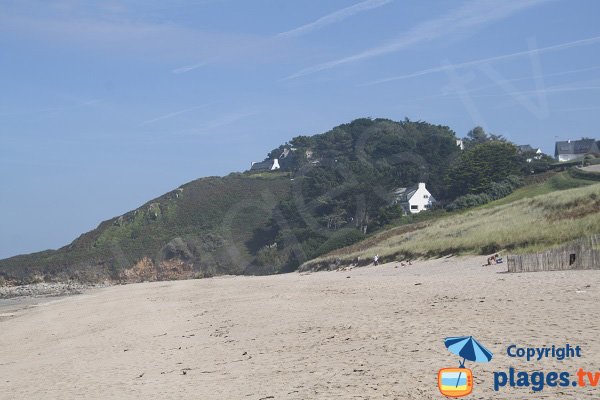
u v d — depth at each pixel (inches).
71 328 1207.6
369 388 462.6
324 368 547.2
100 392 572.4
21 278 4468.5
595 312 619.8
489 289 898.1
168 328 975.6
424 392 438.0
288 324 823.7
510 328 596.4
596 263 1077.1
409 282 1232.2
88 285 4035.4
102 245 4645.7
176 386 554.6
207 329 899.4
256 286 1742.1
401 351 568.1
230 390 512.4
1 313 1980.8
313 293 1225.4
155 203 4960.6
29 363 829.2
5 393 633.6
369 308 871.7
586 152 4276.6
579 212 1724.9
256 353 661.3
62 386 630.5
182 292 1883.6
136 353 778.2
